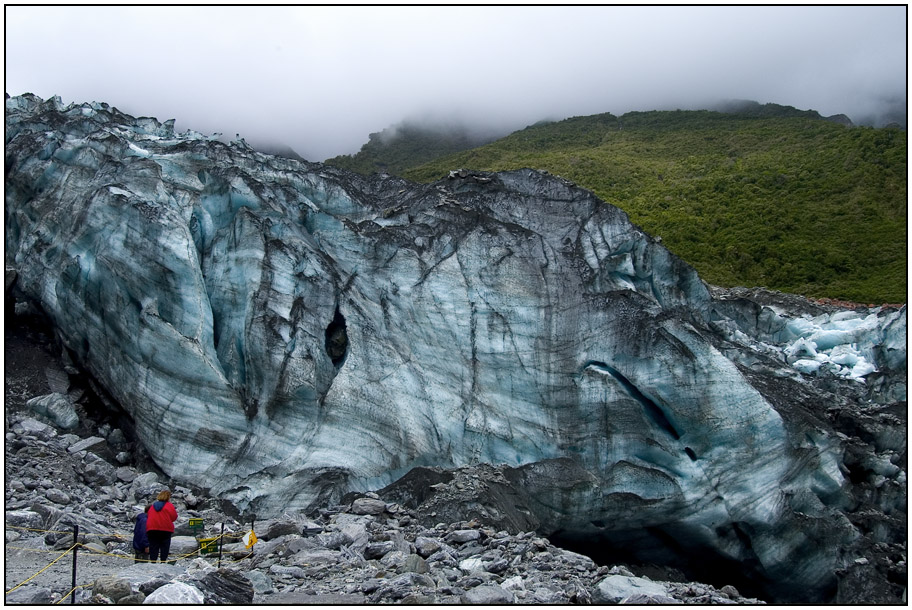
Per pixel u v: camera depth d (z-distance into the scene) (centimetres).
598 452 1916
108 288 1930
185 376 1833
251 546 1403
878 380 2620
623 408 1925
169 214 1934
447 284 2055
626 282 2256
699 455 1897
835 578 1862
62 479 1705
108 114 2570
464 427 1919
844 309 3725
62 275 2002
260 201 2038
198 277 1909
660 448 1889
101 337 1972
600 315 2008
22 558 1277
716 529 1867
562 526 1847
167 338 1838
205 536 1520
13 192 2308
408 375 1936
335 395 1839
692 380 1911
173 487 1755
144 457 1858
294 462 1761
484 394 1962
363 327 1948
